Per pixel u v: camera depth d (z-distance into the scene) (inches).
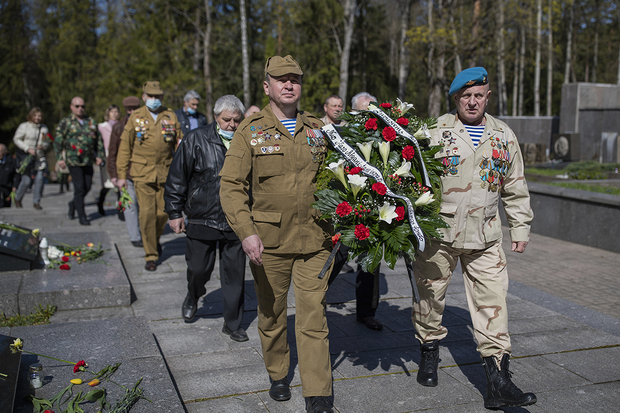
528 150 700.7
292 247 112.6
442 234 111.7
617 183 403.5
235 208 109.0
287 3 1145.4
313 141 115.4
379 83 1427.2
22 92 1487.5
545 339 161.8
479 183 120.3
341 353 149.7
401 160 116.2
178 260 257.8
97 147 375.6
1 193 447.8
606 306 209.3
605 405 121.8
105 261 215.8
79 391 107.1
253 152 112.3
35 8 1669.5
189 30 1199.6
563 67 1823.3
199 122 270.1
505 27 905.5
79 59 1552.7
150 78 867.4
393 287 215.3
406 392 126.5
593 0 1456.7
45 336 137.3
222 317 178.4
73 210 368.5
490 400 115.6
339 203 109.0
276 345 120.5
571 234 331.9
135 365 120.9
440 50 870.4
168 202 162.1
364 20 1368.1
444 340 159.8
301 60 1277.1
